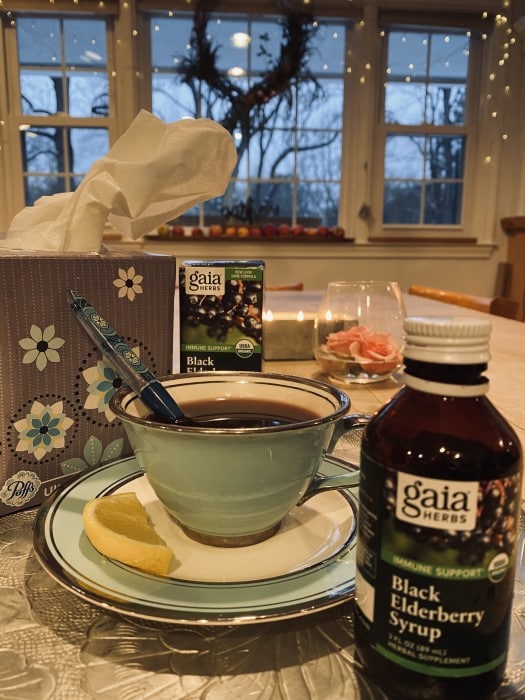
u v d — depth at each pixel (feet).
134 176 1.79
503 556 0.82
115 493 1.42
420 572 0.82
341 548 1.19
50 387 1.55
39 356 1.52
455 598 0.81
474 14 10.06
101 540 1.12
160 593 1.03
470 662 0.82
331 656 0.98
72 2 9.40
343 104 10.43
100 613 1.09
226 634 1.03
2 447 1.49
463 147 10.78
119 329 1.68
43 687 0.90
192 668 0.95
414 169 10.76
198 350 2.15
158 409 1.26
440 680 0.83
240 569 1.13
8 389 1.48
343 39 10.24
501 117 10.38
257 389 1.47
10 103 9.89
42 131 10.06
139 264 1.68
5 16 9.58
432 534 0.81
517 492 0.83
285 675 0.93
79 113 10.09
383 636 0.86
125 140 1.92
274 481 1.12
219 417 1.39
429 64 10.46
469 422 0.84
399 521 0.83
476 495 0.80
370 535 0.87
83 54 9.89
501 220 10.64
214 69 9.94
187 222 10.48
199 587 1.05
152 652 0.98
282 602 1.00
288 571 1.12
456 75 10.57
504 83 10.28
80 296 1.56
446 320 0.85
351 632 1.04
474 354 0.82
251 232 10.11
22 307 1.47
